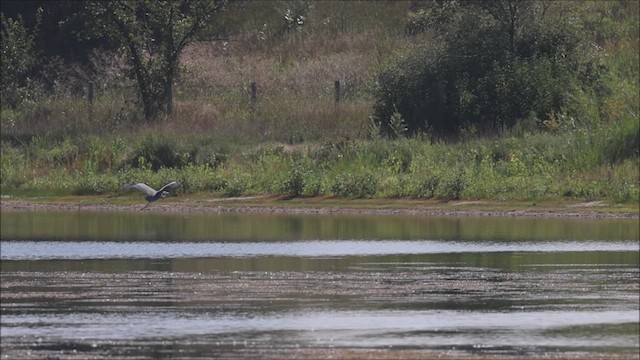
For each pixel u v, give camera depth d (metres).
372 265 86.94
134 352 58.81
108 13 168.62
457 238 102.31
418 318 66.94
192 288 76.81
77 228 110.12
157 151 145.00
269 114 164.50
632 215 116.88
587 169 129.88
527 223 112.56
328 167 138.50
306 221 115.50
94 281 79.75
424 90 154.88
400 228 109.50
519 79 152.62
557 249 95.25
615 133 135.62
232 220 116.81
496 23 160.25
